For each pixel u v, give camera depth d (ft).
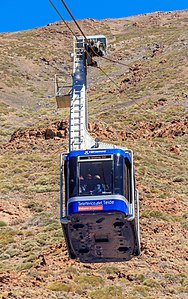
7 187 253.24
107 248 115.14
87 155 109.40
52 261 166.91
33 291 143.95
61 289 144.97
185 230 193.77
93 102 493.36
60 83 638.12
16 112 467.11
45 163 292.20
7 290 144.36
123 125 369.30
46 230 203.00
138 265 163.22
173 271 160.86
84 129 124.88
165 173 275.59
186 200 232.53
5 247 189.78
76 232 111.14
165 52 652.48
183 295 146.51
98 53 140.67
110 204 105.70
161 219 200.85
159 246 177.06
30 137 342.85
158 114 397.19
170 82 487.61
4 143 367.04
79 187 107.55
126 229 109.91
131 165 112.57
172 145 333.42
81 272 159.02
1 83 582.76
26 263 168.14
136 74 560.20
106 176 107.76
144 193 229.04
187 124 361.71
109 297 140.46
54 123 352.28
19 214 223.30
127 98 470.80
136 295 143.95
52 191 248.73
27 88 589.73
